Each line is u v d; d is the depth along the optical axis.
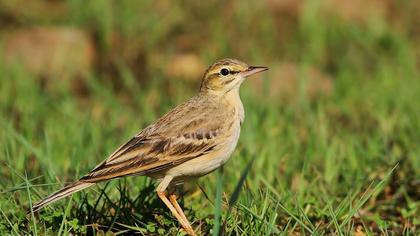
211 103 10.71
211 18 21.50
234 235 10.10
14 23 21.20
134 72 19.48
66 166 12.59
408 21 21.80
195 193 11.64
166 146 10.16
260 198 10.91
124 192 10.64
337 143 13.66
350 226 10.81
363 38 20.62
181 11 21.67
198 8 21.88
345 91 17.53
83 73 18.86
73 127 14.70
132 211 10.62
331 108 16.73
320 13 21.61
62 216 10.03
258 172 12.15
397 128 14.84
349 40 20.72
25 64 19.11
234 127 10.66
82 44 19.77
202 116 10.48
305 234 10.64
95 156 12.89
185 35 21.02
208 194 11.64
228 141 10.55
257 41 20.75
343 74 18.38
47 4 22.44
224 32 21.03
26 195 11.07
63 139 14.02
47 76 18.91
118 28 20.86
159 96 17.33
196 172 10.41
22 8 21.91
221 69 10.77
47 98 16.89
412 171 12.77
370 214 11.83
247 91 16.50
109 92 16.70
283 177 12.38
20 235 9.91
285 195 11.20
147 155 10.07
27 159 12.75
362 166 12.94
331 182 12.27
